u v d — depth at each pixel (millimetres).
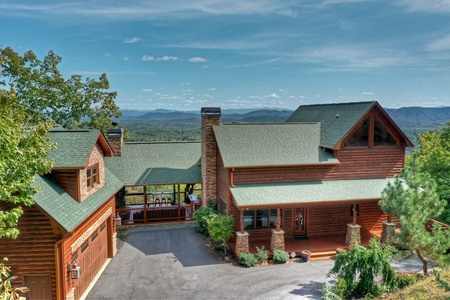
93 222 15367
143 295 14055
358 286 13422
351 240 19172
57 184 13992
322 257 18375
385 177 21453
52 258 12047
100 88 36719
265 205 17875
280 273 16141
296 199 18531
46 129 10594
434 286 12672
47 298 12180
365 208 21688
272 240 18359
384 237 19469
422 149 38656
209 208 22766
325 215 21219
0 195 8844
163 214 25266
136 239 21312
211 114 23328
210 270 16578
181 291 14352
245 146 20656
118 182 20516
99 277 15828
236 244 18172
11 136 8938
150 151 26984
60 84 34188
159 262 17625
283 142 21406
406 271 15750
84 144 14648
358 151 21000
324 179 20797
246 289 14469
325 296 12609
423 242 13039
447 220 22328
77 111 35781
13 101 11930
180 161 26438
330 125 22594
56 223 11523
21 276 11984
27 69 32594
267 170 20109
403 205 13508
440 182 24297
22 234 11898
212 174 23562
